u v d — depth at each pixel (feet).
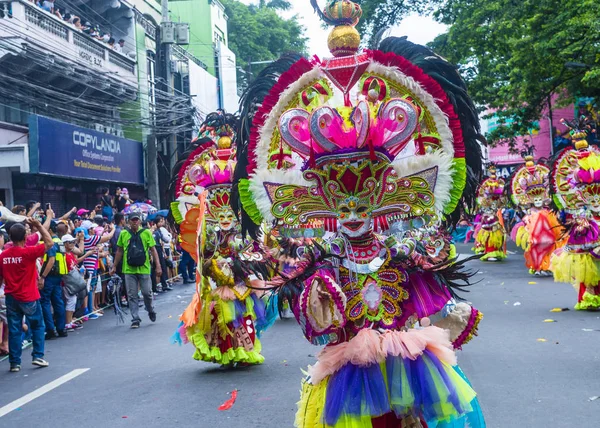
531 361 23.25
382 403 11.09
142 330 35.70
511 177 56.29
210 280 24.22
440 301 11.73
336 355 11.38
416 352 11.10
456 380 11.53
